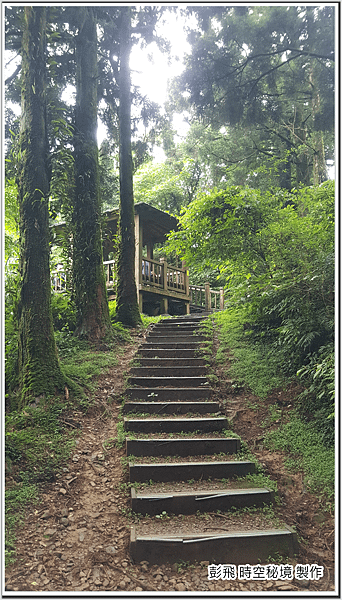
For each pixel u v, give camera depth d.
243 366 5.86
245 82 11.87
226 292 7.21
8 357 5.18
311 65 11.23
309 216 5.93
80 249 7.18
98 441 4.40
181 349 6.76
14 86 7.64
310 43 10.55
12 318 5.65
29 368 4.74
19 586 2.66
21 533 3.08
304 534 3.28
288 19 10.71
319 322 4.98
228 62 11.50
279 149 13.61
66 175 5.38
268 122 13.16
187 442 4.23
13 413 4.44
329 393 4.28
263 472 3.96
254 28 10.93
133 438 4.30
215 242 6.68
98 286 7.20
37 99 5.16
